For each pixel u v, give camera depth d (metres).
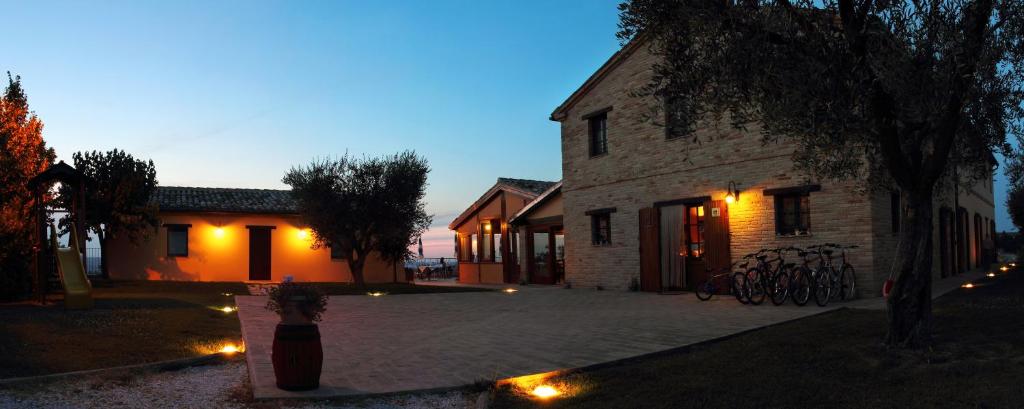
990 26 6.64
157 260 25.12
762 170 14.39
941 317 9.01
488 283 26.38
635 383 6.44
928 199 7.22
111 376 6.93
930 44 6.29
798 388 5.92
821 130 6.36
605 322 10.63
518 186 25.02
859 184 11.68
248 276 26.34
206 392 6.50
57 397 6.15
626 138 17.81
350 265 22.73
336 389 6.34
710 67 6.62
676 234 16.28
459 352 8.21
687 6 6.56
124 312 11.47
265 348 8.34
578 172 19.58
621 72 18.02
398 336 9.56
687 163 16.06
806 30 6.37
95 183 15.02
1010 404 5.05
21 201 14.20
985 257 21.95
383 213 22.39
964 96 6.50
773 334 8.64
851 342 7.67
